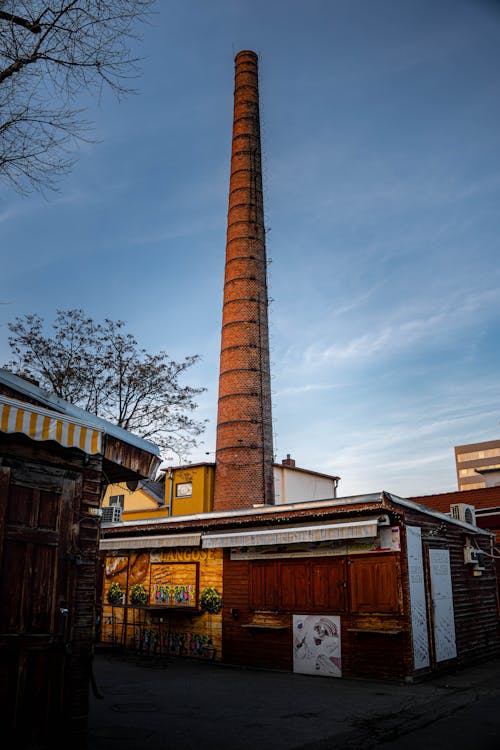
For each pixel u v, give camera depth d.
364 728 7.79
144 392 26.66
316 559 13.20
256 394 29.80
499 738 7.26
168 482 32.03
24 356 24.70
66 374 24.78
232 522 14.06
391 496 11.72
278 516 13.27
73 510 6.57
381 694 10.12
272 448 29.67
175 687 10.89
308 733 7.52
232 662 14.03
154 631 15.99
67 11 7.29
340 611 12.52
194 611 14.81
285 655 13.14
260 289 31.95
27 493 6.14
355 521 12.02
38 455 6.32
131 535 16.70
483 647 14.57
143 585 16.64
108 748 6.68
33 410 5.82
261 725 7.93
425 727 7.89
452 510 15.15
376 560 12.27
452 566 13.90
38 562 6.10
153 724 7.93
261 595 13.93
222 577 14.84
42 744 5.75
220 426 29.94
